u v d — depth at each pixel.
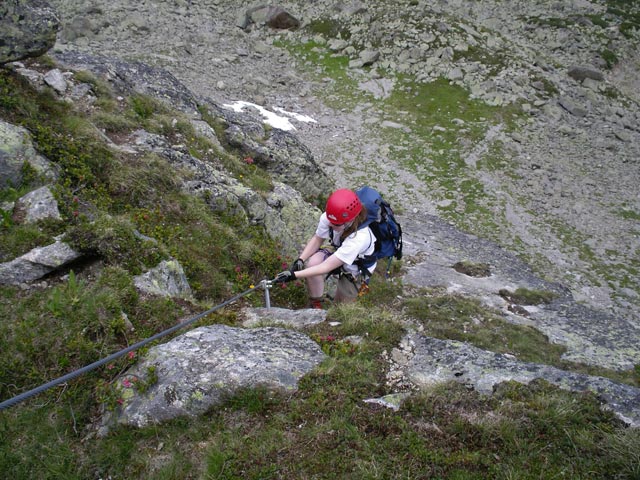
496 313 12.26
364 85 29.45
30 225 6.50
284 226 10.79
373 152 24.67
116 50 28.42
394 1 35.41
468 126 26.83
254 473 4.20
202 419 4.72
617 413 4.66
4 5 8.29
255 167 12.73
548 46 33.47
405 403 4.79
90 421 4.87
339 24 33.56
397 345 5.78
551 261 18.70
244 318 6.68
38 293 5.81
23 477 4.39
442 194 22.28
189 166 9.86
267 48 31.66
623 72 32.19
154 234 7.65
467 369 5.36
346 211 5.96
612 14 36.22
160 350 5.29
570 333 12.10
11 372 5.10
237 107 25.88
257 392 4.86
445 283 13.94
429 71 30.41
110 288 6.00
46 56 10.98
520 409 4.69
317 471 4.21
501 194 22.53
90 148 8.37
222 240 8.62
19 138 7.32
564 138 26.70
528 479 4.12
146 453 4.49
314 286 7.24
